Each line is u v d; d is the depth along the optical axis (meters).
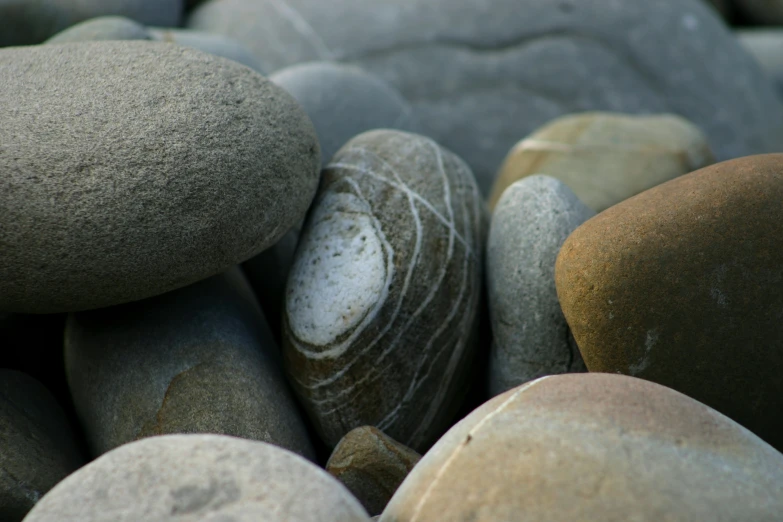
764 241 0.76
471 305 0.81
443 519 0.69
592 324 0.76
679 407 0.71
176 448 0.70
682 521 0.69
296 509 0.68
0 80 0.78
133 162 0.75
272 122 0.78
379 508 0.77
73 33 0.89
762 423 0.77
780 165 0.77
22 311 0.77
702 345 0.76
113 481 0.69
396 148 0.82
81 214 0.75
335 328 0.79
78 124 0.76
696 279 0.76
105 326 0.80
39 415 0.79
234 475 0.69
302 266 0.81
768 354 0.76
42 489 0.76
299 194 0.79
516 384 0.80
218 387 0.78
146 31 0.92
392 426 0.80
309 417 0.81
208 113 0.77
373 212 0.80
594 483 0.69
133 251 0.75
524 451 0.70
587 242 0.76
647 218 0.76
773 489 0.70
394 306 0.79
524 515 0.69
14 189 0.74
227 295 0.82
